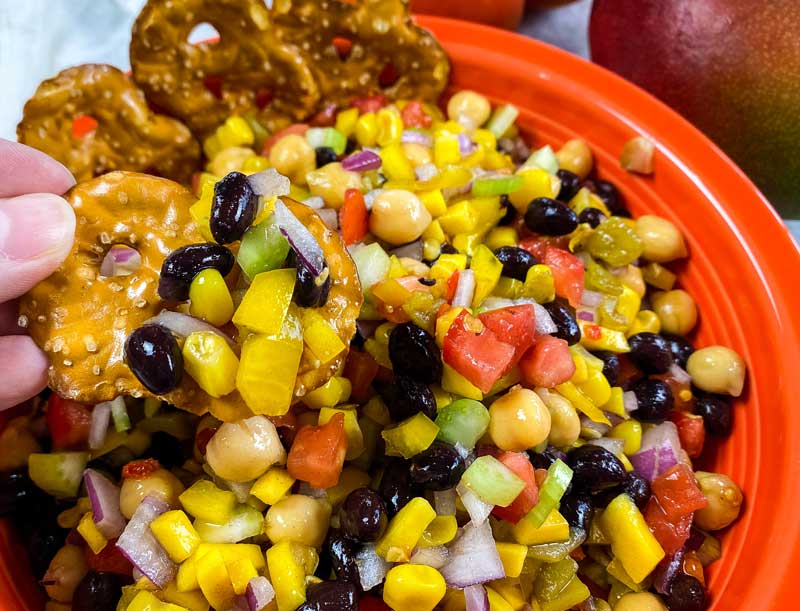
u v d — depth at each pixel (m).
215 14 0.16
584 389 0.13
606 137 0.17
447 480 0.11
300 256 0.10
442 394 0.12
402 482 0.12
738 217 0.15
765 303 0.14
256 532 0.12
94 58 0.22
